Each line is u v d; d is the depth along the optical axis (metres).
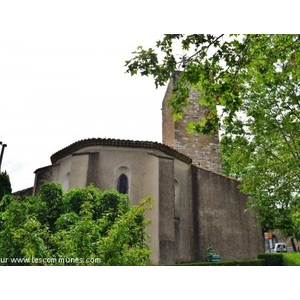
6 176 20.70
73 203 12.77
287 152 15.79
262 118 16.00
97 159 17.11
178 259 17.05
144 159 17.95
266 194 16.84
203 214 18.94
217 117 7.55
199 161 24.11
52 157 19.50
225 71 7.18
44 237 6.92
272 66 8.08
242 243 18.69
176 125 24.67
